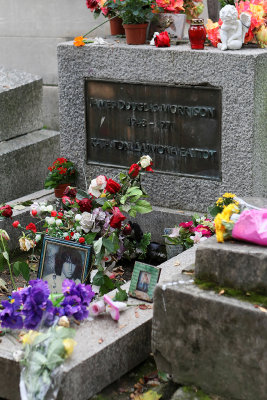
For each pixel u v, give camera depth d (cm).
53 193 613
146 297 410
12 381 356
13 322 378
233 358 341
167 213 541
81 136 574
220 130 512
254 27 506
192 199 538
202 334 347
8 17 784
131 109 545
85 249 438
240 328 335
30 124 657
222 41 501
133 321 387
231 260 345
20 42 786
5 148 619
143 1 517
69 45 556
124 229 479
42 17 765
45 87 787
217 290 348
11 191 621
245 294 343
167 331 358
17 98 636
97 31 740
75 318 383
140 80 533
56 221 466
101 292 441
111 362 366
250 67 485
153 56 521
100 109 559
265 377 334
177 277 364
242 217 351
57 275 447
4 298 480
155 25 545
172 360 360
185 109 521
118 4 526
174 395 353
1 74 652
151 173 549
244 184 513
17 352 354
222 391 349
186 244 493
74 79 562
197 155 527
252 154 504
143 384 372
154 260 530
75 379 345
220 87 502
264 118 514
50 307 373
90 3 568
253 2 529
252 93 490
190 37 507
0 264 483
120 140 558
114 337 370
